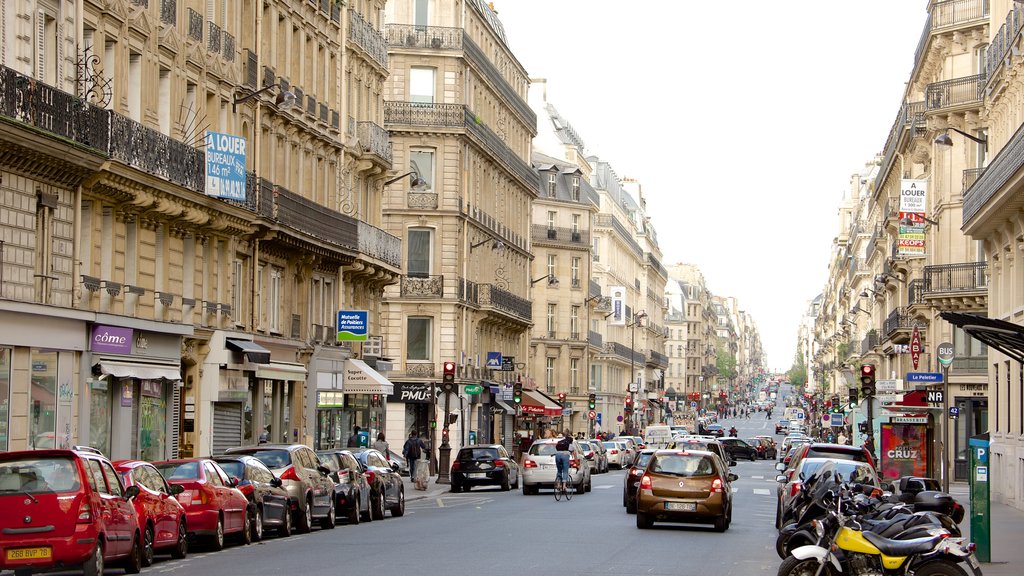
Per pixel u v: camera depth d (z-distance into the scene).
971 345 61.50
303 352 52.00
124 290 35.91
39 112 29.78
